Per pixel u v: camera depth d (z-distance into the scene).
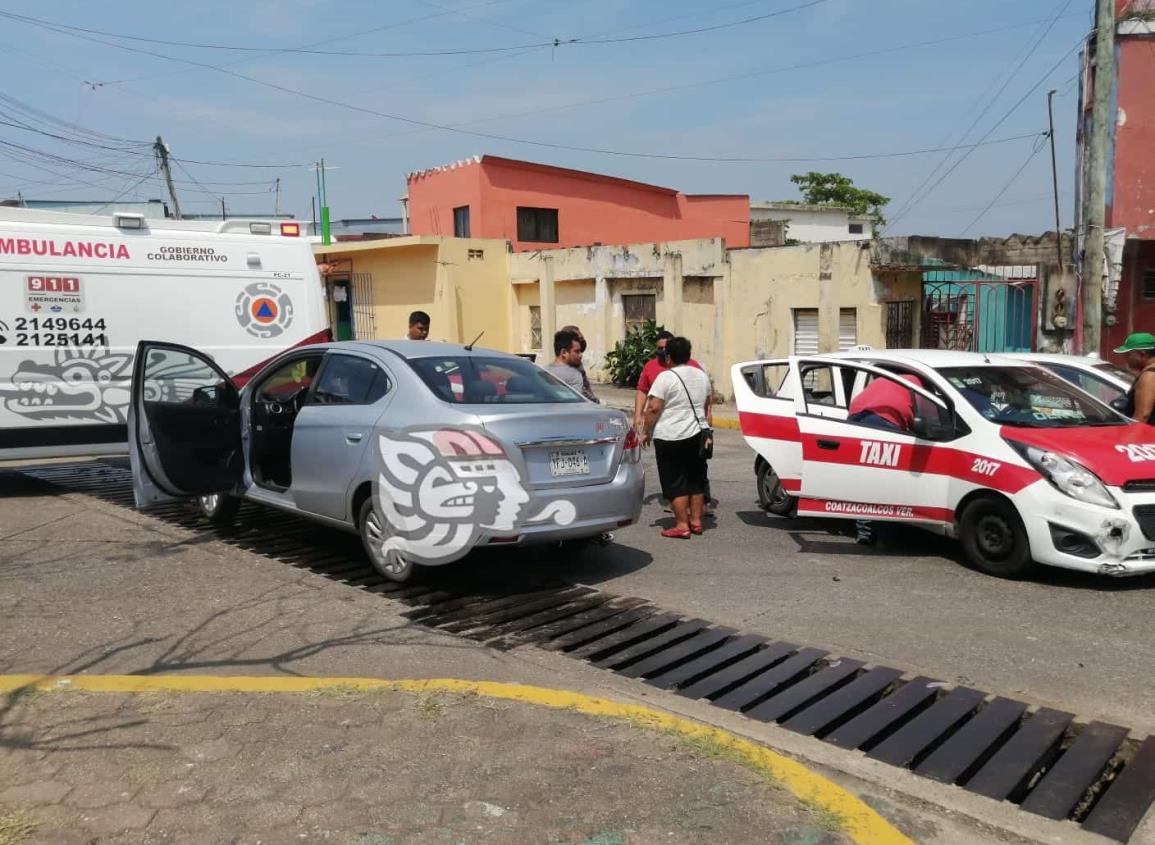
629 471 6.27
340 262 23.88
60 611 5.57
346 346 6.77
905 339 16.70
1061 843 3.25
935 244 15.85
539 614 5.75
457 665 4.79
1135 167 14.39
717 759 3.71
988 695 4.48
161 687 4.38
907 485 6.84
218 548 7.14
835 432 7.21
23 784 3.50
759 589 6.24
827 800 3.42
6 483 10.11
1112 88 14.31
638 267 19.47
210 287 9.86
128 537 7.49
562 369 7.82
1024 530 6.18
